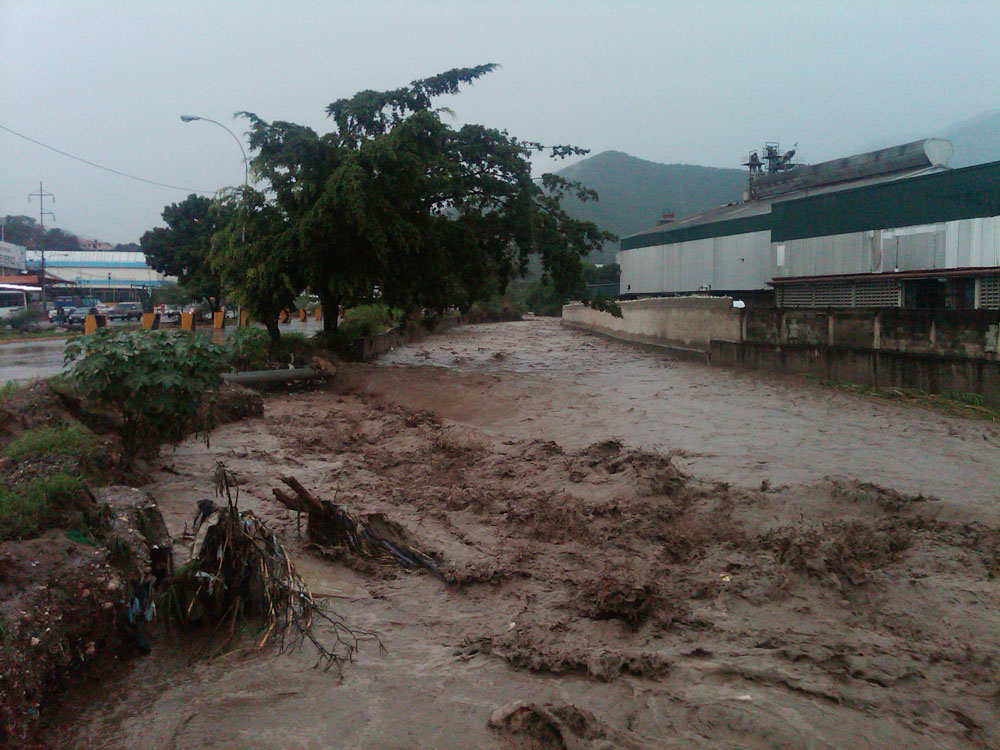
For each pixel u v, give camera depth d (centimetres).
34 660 391
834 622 510
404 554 636
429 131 1930
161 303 5022
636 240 3647
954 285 1934
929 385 1367
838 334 1561
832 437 1085
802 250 2403
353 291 1914
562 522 702
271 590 508
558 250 2119
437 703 416
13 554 454
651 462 879
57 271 7775
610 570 595
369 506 772
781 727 394
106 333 870
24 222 9856
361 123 2023
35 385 920
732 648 476
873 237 2167
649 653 466
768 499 770
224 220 2072
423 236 1922
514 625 507
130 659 463
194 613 497
